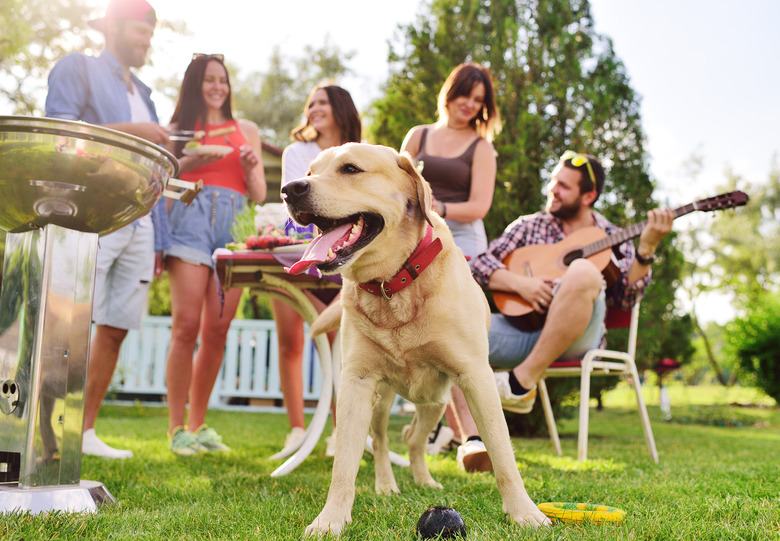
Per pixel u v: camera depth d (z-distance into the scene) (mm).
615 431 6766
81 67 3404
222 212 3838
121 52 3590
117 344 3670
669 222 3580
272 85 25047
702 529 1742
